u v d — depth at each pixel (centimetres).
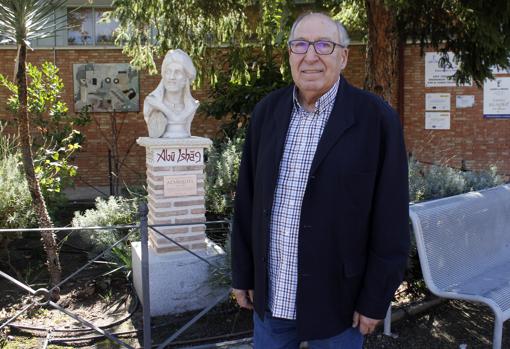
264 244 210
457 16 611
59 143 847
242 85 859
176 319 407
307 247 194
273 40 680
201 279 422
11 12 379
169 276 414
